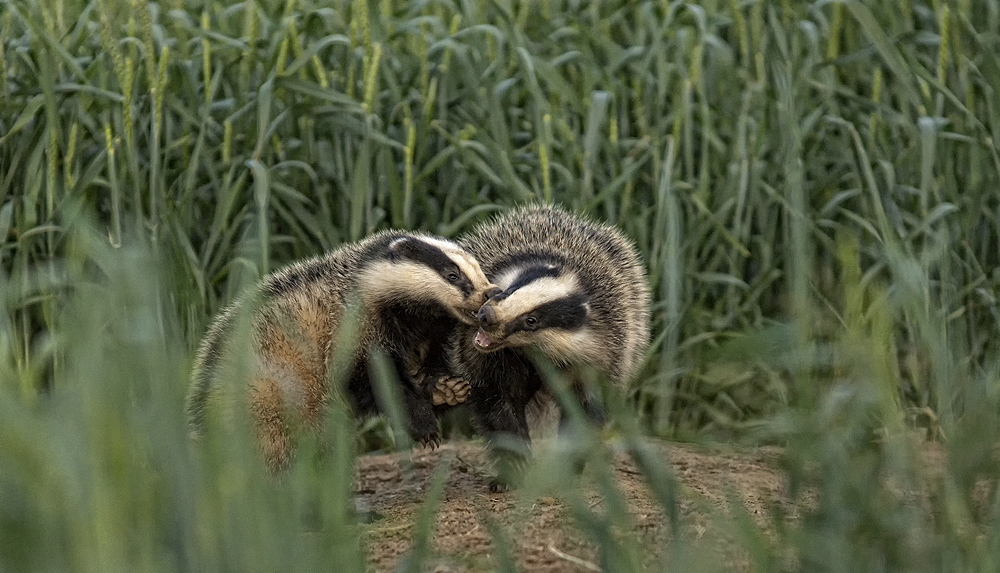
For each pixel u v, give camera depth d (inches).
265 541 215.3
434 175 506.9
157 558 212.8
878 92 495.5
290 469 356.2
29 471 215.6
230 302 439.8
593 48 521.3
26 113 453.7
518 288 376.8
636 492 344.2
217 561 212.8
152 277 238.2
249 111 489.1
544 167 469.7
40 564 211.9
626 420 245.1
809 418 245.4
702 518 305.3
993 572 223.9
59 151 481.4
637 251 485.4
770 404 432.5
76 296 315.3
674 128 485.7
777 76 492.4
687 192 490.9
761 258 497.0
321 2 513.3
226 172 482.0
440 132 490.0
